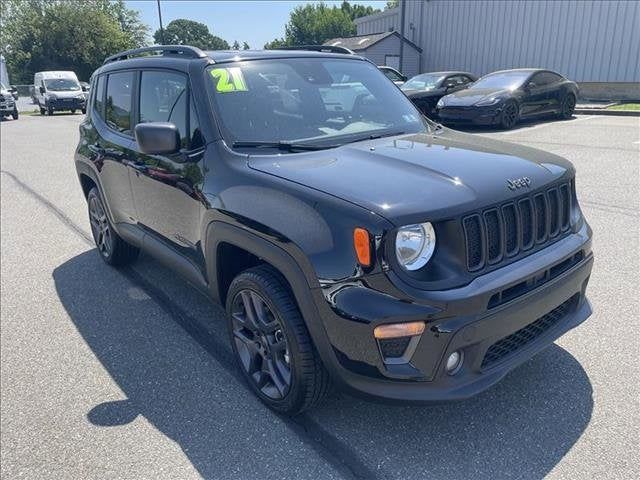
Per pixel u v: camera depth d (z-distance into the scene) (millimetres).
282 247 2641
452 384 2471
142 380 3447
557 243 2877
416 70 26859
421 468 2600
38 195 8781
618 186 7188
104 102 4922
